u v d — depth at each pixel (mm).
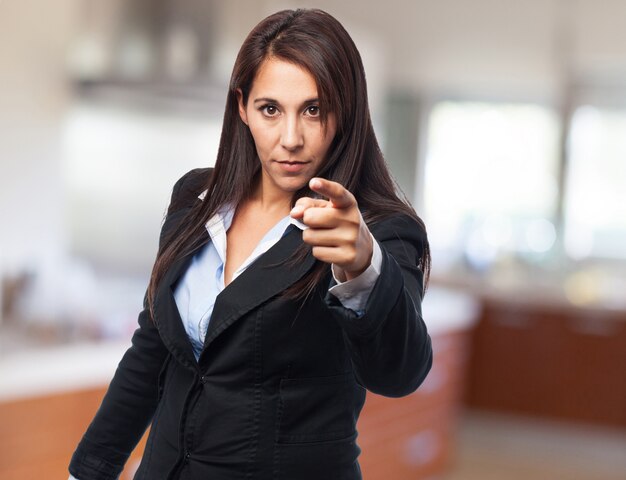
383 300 1011
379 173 1247
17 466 2430
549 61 5957
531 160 6328
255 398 1195
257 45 1184
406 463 4160
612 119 5988
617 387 5332
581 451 5438
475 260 6160
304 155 1173
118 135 4109
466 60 6160
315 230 968
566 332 5434
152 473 1277
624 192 6035
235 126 1308
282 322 1173
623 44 5762
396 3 6285
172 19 4055
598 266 6109
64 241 3910
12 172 3641
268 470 1193
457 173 6531
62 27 3777
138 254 4344
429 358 1120
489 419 5621
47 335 3043
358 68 1192
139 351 1426
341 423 1226
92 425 1453
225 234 1286
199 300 1253
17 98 3625
